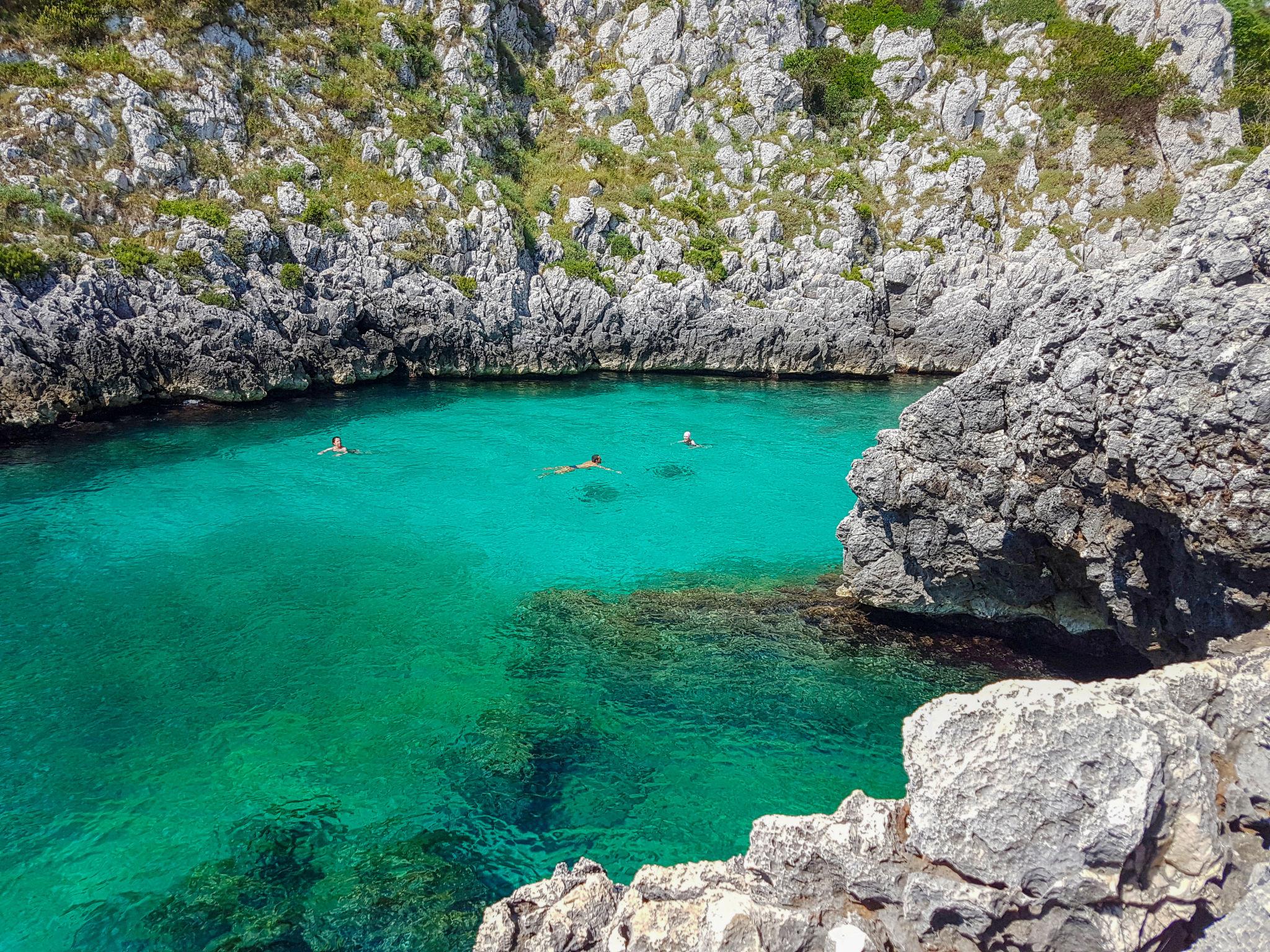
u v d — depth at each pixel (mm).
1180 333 8352
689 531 19391
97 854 8758
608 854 8898
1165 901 5227
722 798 9883
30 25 29344
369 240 33000
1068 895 5227
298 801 9719
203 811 9500
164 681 12312
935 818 5582
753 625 14492
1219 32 46062
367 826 9320
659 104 47719
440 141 37531
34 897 8141
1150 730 5301
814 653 13500
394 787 10023
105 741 10773
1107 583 10727
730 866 6656
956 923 5516
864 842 5949
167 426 26016
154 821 9297
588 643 13836
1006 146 47406
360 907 8109
